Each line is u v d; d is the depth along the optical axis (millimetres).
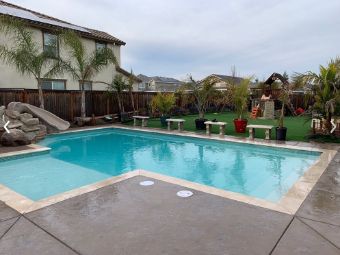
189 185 4715
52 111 14008
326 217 3469
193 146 10383
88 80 16297
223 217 3475
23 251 2762
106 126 14531
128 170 7301
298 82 9594
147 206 3832
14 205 3936
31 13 17500
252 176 6547
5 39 14031
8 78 14391
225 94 15109
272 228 3182
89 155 9078
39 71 12719
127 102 17859
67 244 2887
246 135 10953
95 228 3221
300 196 4211
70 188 5801
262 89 21031
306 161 7664
